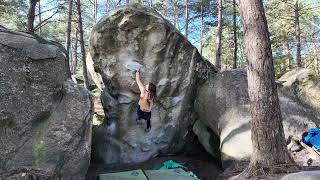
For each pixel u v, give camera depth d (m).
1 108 7.12
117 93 10.67
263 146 7.01
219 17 18.42
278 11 23.67
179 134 11.02
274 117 7.03
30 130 7.40
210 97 10.26
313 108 9.79
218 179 8.30
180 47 10.72
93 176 9.70
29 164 7.13
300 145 8.75
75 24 28.58
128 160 10.55
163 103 10.77
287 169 6.87
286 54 23.80
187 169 9.64
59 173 7.35
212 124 10.16
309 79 10.21
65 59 8.13
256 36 7.06
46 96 7.67
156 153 10.82
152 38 10.38
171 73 10.72
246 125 9.12
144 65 10.53
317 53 26.61
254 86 7.09
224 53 32.94
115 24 10.17
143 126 10.73
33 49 7.72
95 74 11.71
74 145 7.62
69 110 7.79
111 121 10.79
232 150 8.71
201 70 11.09
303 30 26.23
